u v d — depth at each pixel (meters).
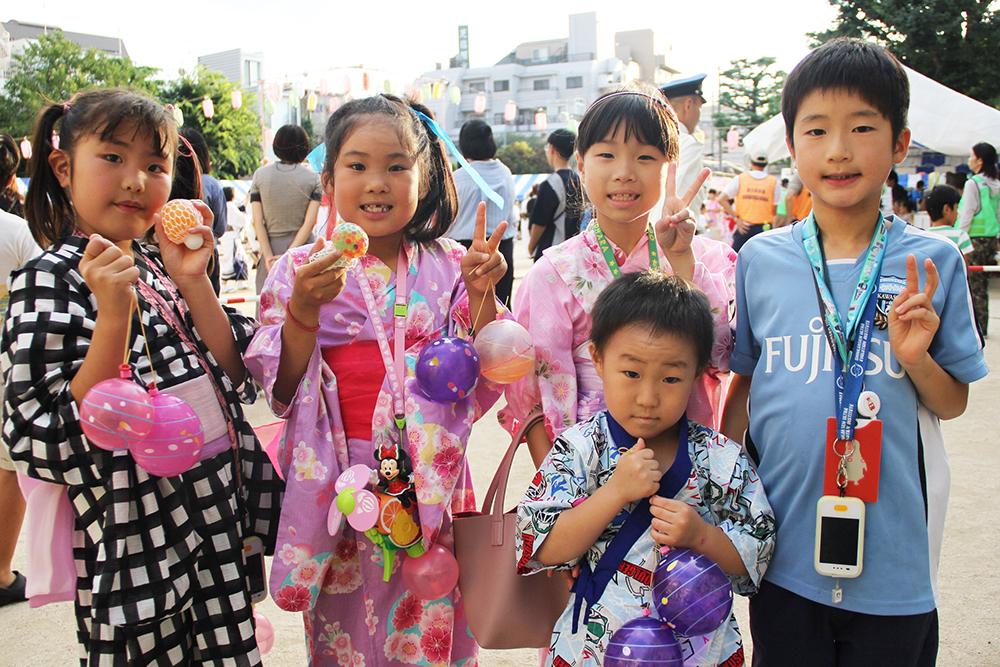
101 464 1.65
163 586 1.69
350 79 11.03
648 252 2.16
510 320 1.99
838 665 1.78
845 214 1.79
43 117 1.81
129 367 1.60
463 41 82.81
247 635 1.82
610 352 1.75
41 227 1.86
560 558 1.74
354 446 1.97
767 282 1.89
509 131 58.97
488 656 2.68
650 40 64.75
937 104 9.91
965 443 4.59
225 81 35.62
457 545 1.99
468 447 4.78
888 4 20.38
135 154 1.73
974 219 8.26
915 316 1.58
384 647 2.00
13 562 3.27
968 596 2.91
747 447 1.89
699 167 5.40
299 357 1.87
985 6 19.95
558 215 5.79
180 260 1.84
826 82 1.69
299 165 5.75
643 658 1.55
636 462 1.66
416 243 2.12
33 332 1.61
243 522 1.91
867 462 1.68
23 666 2.56
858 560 1.65
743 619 2.89
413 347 2.02
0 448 2.69
